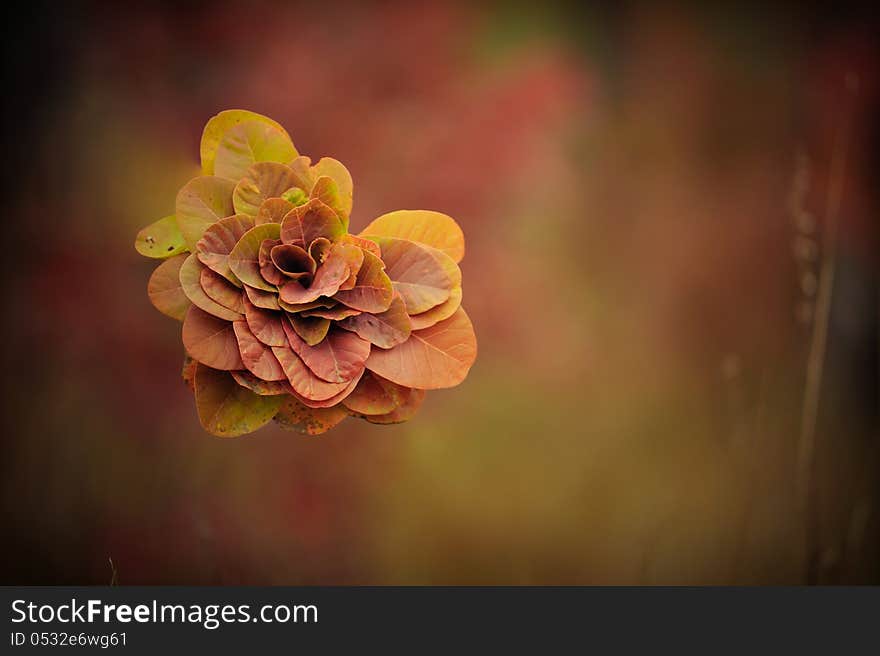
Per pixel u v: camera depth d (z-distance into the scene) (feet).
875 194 4.12
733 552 3.83
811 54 4.20
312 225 3.02
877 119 4.14
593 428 4.08
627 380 4.17
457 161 4.09
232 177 3.05
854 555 3.82
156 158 3.83
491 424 4.03
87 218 3.82
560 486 3.98
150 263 3.84
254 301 2.98
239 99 3.91
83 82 3.83
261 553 3.81
